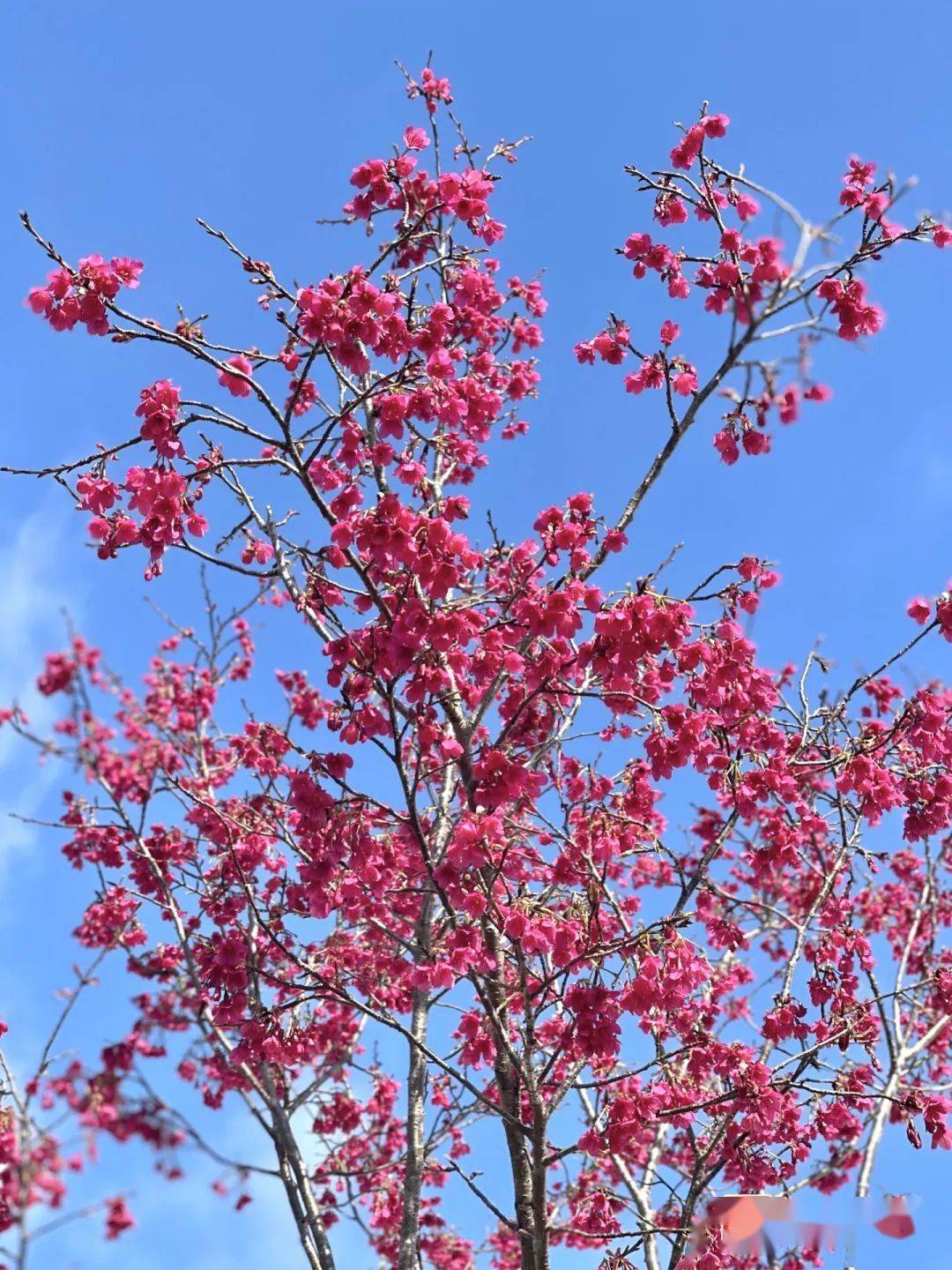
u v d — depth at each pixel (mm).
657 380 6148
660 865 8734
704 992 7250
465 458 7066
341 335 5543
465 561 5379
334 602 6586
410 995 8398
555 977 5461
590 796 6109
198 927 8164
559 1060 7367
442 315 6230
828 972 6516
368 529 5363
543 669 5777
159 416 5520
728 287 5559
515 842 6648
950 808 6316
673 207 6039
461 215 6309
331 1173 7496
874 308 5328
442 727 6945
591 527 5941
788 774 6359
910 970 9656
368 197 6688
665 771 5910
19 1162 4730
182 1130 6199
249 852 7898
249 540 7316
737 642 5945
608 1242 6652
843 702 6504
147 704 10242
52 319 5379
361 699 5797
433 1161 7586
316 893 5789
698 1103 5488
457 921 5598
